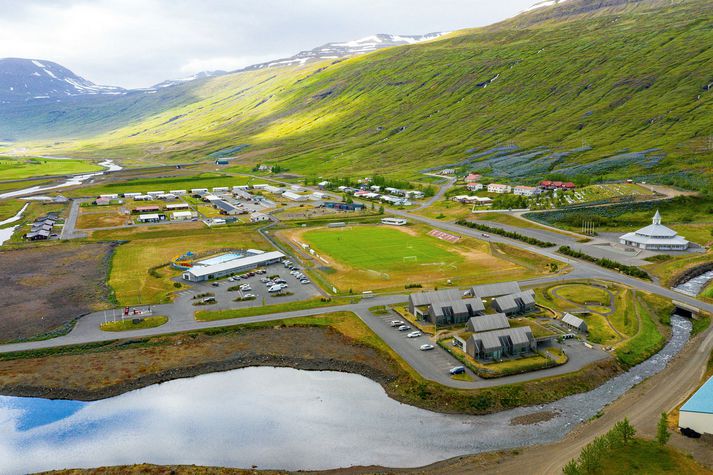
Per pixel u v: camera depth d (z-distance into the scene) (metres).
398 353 98.94
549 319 114.94
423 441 73.69
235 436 74.94
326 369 95.06
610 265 152.25
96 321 115.25
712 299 124.50
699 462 64.62
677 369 93.31
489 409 81.38
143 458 69.94
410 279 144.00
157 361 97.06
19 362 96.44
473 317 102.62
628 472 62.94
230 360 98.06
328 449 71.88
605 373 92.31
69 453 71.12
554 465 66.94
